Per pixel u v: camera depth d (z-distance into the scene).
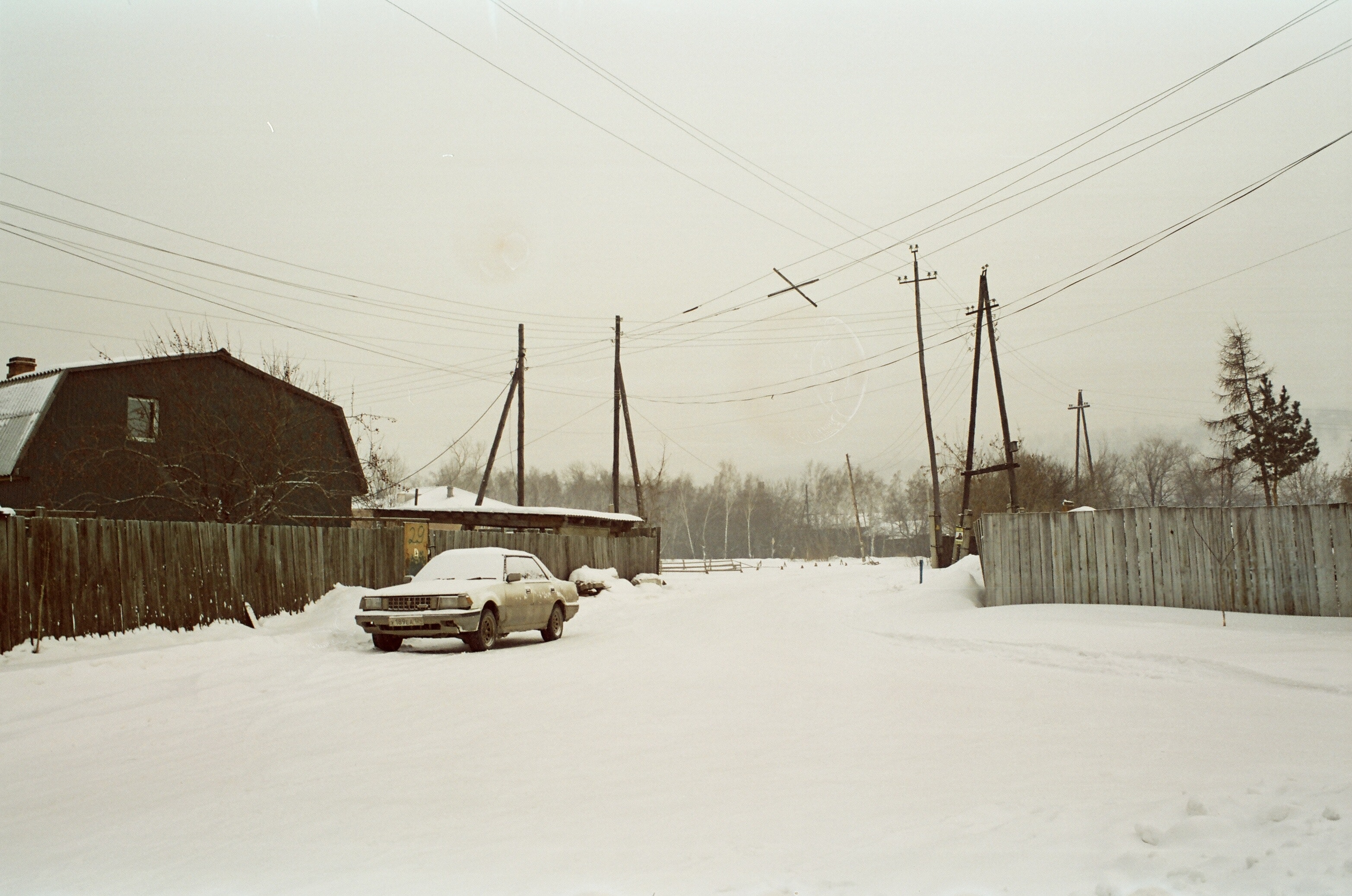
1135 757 6.32
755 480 105.12
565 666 12.59
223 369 24.05
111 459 23.16
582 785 6.14
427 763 6.90
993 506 44.56
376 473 29.19
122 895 4.29
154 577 14.99
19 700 10.11
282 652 14.23
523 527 29.53
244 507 22.58
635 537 34.34
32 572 13.11
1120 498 81.25
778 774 6.33
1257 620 14.14
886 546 105.62
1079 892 3.91
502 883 4.28
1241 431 49.03
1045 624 15.30
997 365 33.75
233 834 5.24
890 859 4.45
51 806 6.02
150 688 10.86
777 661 12.91
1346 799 4.70
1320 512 14.52
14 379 26.09
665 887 4.16
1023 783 5.77
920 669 11.83
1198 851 4.23
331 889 4.28
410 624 14.23
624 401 40.09
